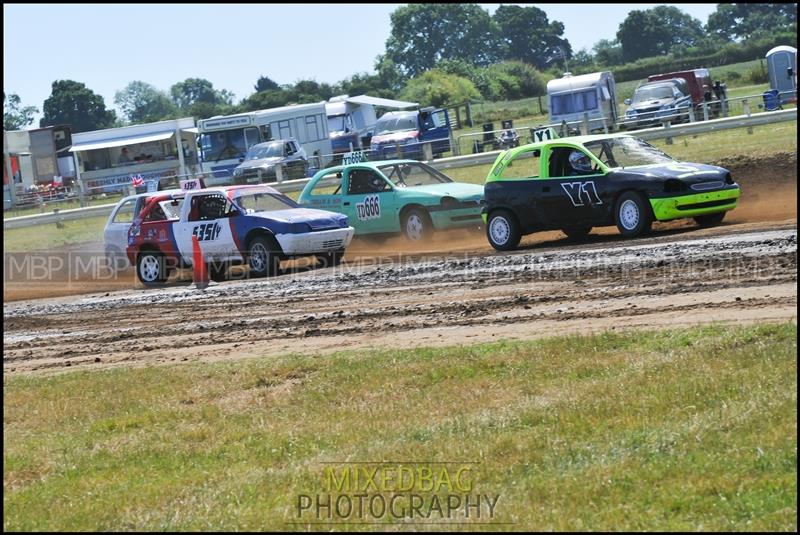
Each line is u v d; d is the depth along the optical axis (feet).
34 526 45.27
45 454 57.41
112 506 46.85
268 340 85.46
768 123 200.95
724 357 57.47
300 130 302.25
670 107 286.25
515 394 57.98
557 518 39.91
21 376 82.23
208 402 66.39
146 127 314.76
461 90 546.67
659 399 52.08
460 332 78.13
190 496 47.19
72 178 343.67
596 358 62.69
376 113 357.61
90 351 90.99
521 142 263.29
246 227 127.03
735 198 112.98
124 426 62.39
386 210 137.69
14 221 226.17
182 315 104.27
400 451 50.11
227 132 298.97
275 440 55.26
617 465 44.29
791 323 62.23
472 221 133.69
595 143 118.11
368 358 71.41
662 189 109.81
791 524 37.14
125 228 138.51
